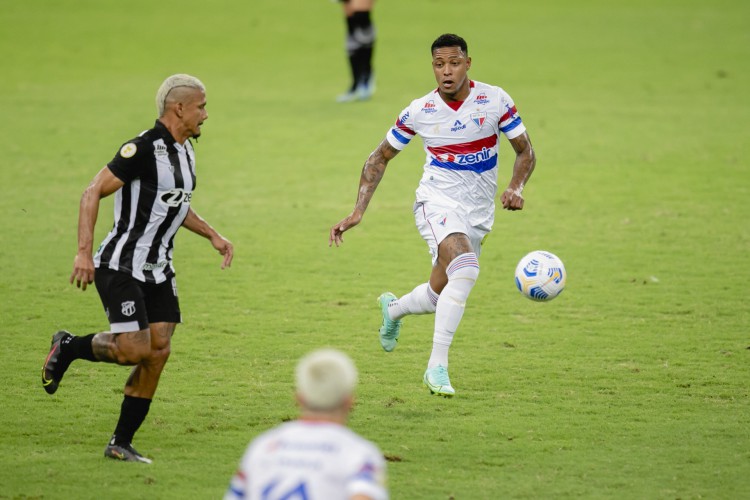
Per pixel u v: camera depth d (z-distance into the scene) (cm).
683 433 2366
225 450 2239
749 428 2398
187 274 3894
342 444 1273
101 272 2136
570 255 4162
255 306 3494
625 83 8244
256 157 5969
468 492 2011
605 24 11150
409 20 11369
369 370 2853
